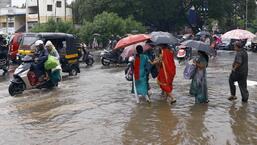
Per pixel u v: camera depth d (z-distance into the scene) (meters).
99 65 26.45
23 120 10.16
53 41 20.45
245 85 12.31
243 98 12.30
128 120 10.02
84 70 23.03
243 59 12.13
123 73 20.70
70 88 15.36
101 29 45.19
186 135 8.73
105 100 12.66
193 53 29.02
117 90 14.64
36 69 14.48
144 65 12.13
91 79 18.28
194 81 12.08
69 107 11.65
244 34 17.98
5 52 21.70
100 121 9.96
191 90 12.20
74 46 20.53
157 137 8.59
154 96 13.33
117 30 45.69
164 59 11.98
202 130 9.11
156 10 59.34
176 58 29.03
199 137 8.59
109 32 45.19
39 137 8.63
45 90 14.96
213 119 10.12
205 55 11.95
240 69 12.16
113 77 18.91
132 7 57.47
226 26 72.44
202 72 12.02
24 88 14.34
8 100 13.07
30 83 14.39
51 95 13.78
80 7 61.25
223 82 16.78
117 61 25.61
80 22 66.00
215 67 23.50
